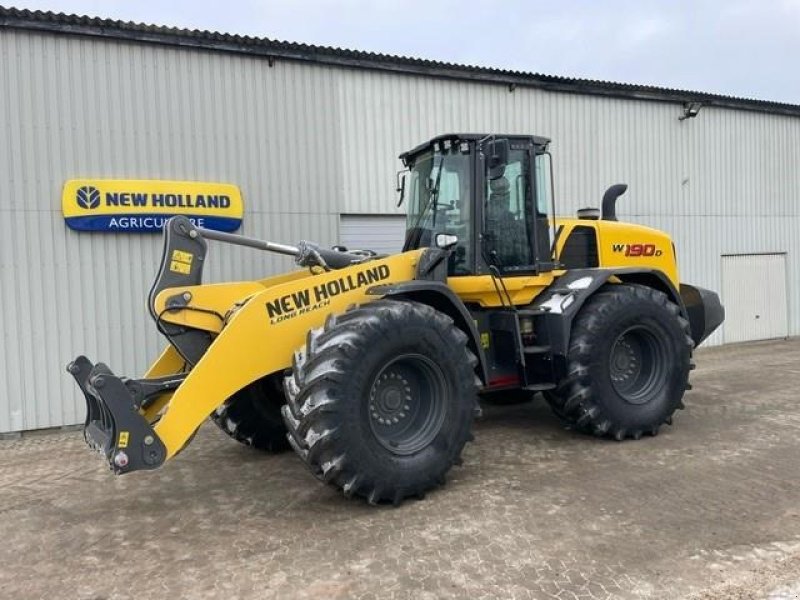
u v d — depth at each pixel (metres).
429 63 9.31
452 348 4.53
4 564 3.71
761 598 3.08
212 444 6.23
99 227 7.51
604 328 5.53
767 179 12.83
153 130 7.83
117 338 7.70
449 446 4.50
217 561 3.63
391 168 9.25
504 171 5.34
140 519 4.34
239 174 8.31
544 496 4.45
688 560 3.47
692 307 7.18
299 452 4.17
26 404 7.35
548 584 3.24
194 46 7.92
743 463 5.06
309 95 8.69
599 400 5.52
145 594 3.29
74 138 7.46
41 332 7.39
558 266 5.95
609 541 3.71
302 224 8.71
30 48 7.25
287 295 4.45
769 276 12.98
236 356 4.25
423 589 3.23
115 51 7.61
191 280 4.71
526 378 5.61
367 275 4.79
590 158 10.96
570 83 10.51
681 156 11.84
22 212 7.28
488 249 5.48
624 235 6.51
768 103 12.51
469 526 3.97
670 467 5.00
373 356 4.17
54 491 5.04
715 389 8.00
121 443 3.88
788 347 11.99
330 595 3.20
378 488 4.20
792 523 3.93
